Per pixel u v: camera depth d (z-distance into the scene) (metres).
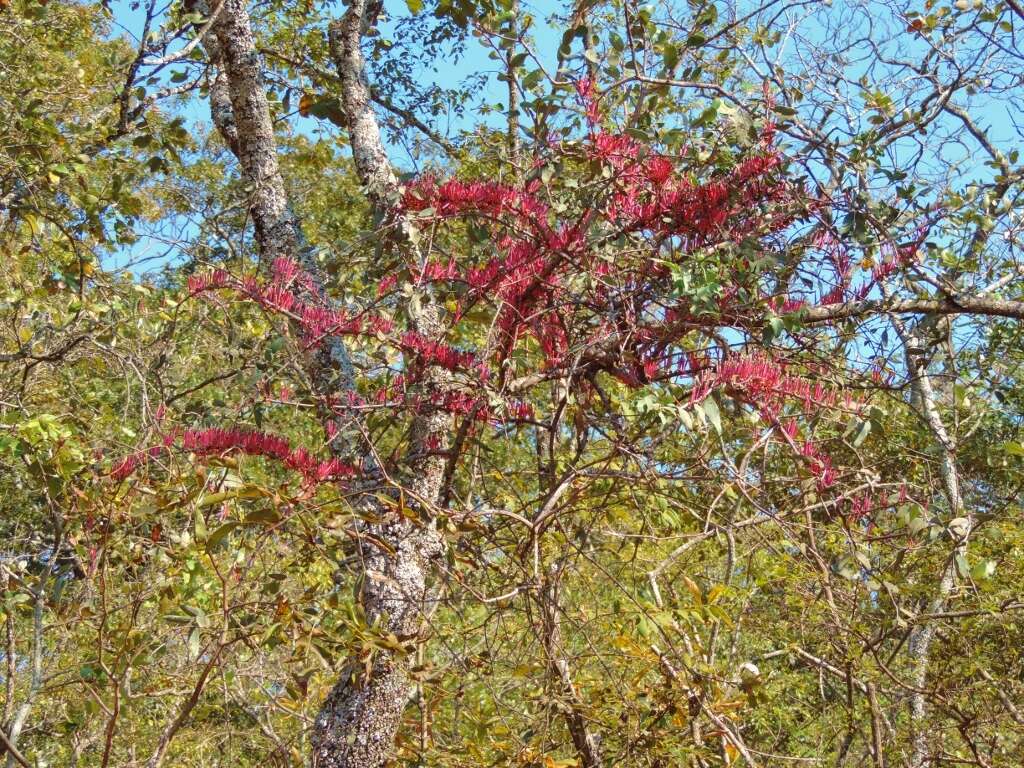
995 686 5.88
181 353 5.70
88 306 5.10
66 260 6.27
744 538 5.35
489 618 4.19
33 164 5.54
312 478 3.73
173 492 3.67
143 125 5.53
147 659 4.17
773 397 3.83
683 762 4.22
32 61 7.98
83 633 4.85
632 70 3.98
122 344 5.21
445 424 4.34
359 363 4.62
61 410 5.50
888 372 4.34
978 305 4.12
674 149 4.16
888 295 4.14
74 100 7.44
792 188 3.93
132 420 5.54
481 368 3.90
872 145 4.22
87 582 4.27
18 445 4.02
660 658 4.30
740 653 6.18
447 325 4.20
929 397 6.09
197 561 3.73
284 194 4.80
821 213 3.98
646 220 3.98
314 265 4.64
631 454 3.93
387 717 3.98
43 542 5.20
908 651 6.53
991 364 5.82
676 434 4.64
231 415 4.16
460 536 3.88
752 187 3.93
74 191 5.85
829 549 5.07
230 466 3.53
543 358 4.58
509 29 4.01
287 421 5.12
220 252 5.10
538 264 4.05
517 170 4.41
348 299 4.56
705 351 4.14
